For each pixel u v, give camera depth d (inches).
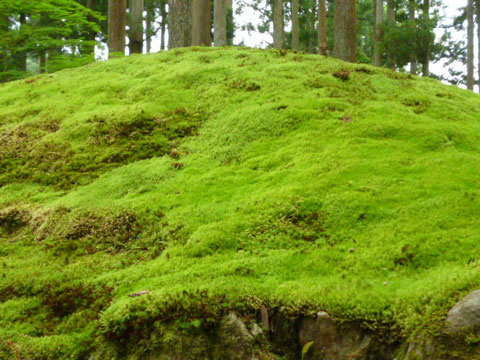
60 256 174.9
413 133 215.3
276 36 1000.9
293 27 1022.4
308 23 1233.4
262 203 179.2
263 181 197.0
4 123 286.4
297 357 122.6
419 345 104.0
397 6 888.9
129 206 193.8
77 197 209.3
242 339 120.8
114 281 149.9
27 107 299.3
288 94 261.6
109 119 265.6
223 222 172.1
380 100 257.9
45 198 216.8
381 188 176.2
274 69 299.3
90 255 173.2
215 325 122.7
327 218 165.0
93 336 130.5
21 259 175.3
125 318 125.6
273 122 236.4
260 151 220.7
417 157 197.3
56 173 234.8
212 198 191.8
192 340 120.0
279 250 153.9
